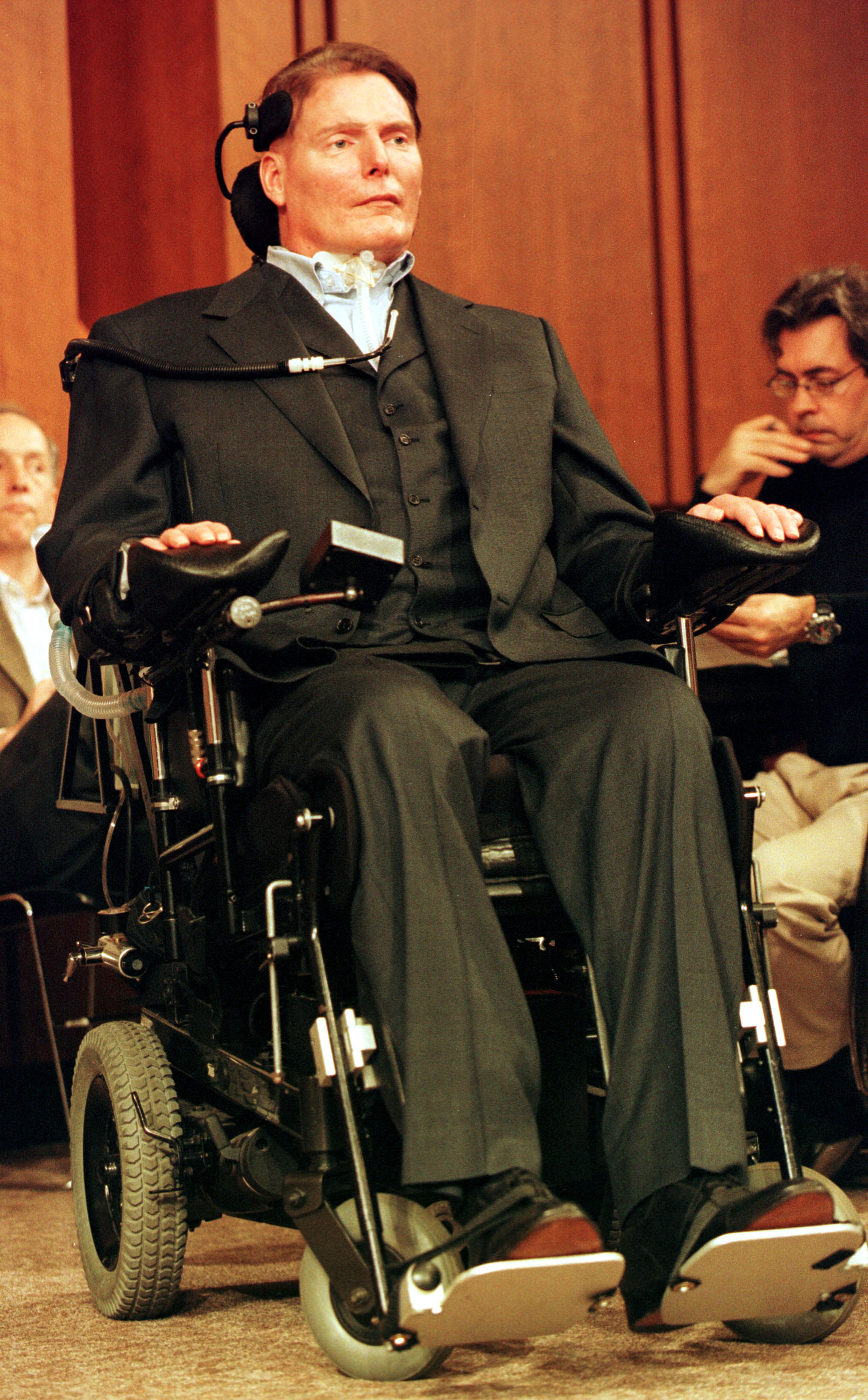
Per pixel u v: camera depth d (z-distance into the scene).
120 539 3.66
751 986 3.16
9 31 7.90
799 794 5.54
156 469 3.99
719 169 8.68
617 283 8.73
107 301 8.46
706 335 8.66
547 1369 2.99
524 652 3.77
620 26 8.69
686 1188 2.81
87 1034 4.02
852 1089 5.15
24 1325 3.60
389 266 4.29
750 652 5.50
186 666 3.35
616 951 3.05
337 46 4.30
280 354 4.04
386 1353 2.95
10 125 7.91
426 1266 2.61
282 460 3.88
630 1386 2.82
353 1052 2.79
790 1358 3.01
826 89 8.78
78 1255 4.52
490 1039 2.81
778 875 5.01
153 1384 2.98
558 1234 2.50
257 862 3.26
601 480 4.17
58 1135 7.08
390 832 2.89
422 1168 2.67
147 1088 3.59
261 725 3.38
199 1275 4.16
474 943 2.88
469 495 3.91
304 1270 3.03
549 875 3.22
